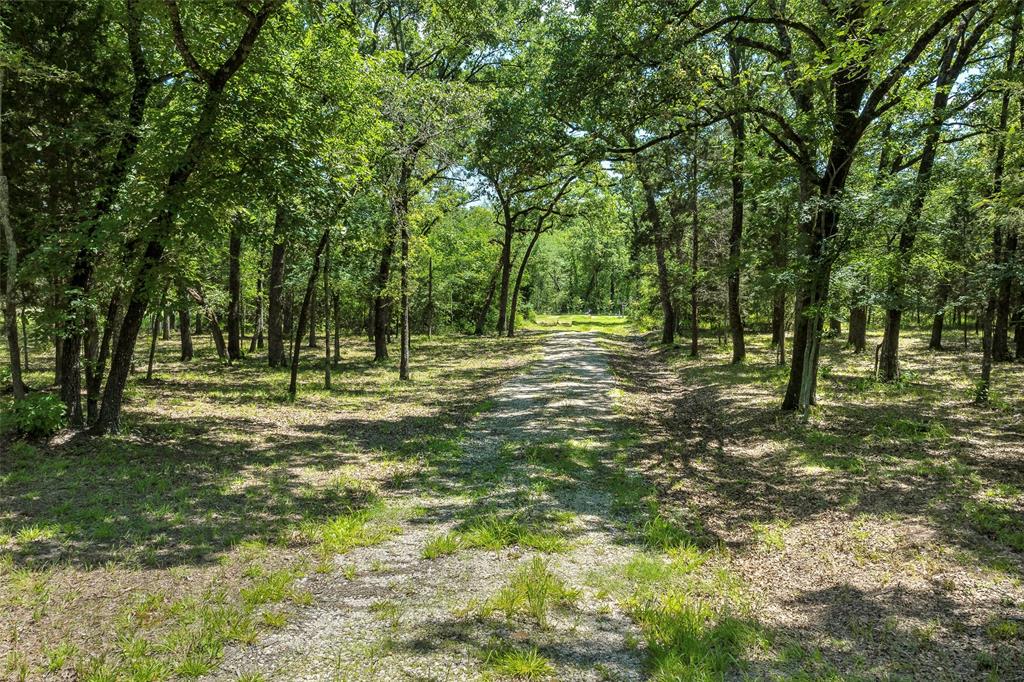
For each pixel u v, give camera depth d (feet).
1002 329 64.80
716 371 63.57
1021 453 28.45
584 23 42.78
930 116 40.45
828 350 79.00
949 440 31.32
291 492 25.08
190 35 31.37
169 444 31.60
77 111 33.63
